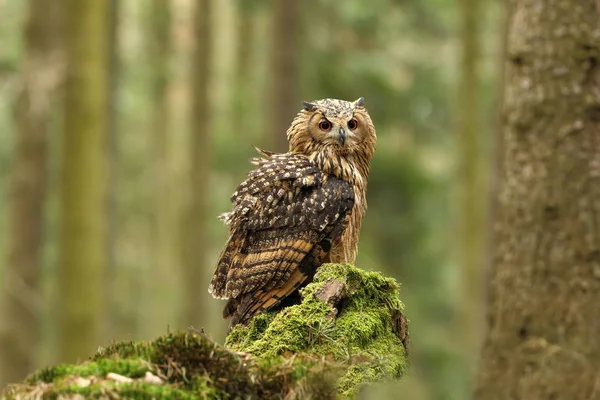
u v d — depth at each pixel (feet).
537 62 27.04
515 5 28.02
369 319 18.33
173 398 13.10
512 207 27.48
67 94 49.80
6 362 60.75
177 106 112.98
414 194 82.48
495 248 28.32
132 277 120.37
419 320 82.53
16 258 61.26
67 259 49.62
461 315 69.00
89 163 49.70
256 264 21.61
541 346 26.35
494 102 59.00
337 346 17.44
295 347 17.46
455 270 83.41
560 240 26.48
